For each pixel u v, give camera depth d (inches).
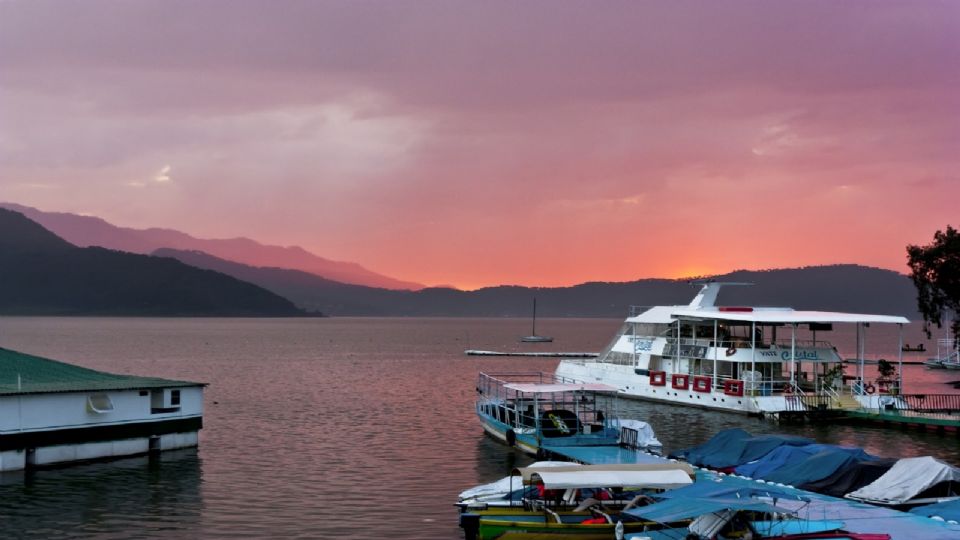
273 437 2652.6
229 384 4603.8
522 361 7450.8
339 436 2687.0
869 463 1675.7
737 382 3063.5
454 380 5017.2
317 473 2089.1
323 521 1644.9
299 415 3218.5
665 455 2162.9
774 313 3250.5
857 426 2859.3
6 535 1524.4
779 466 1795.0
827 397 3006.9
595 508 1488.7
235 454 2319.1
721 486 1398.9
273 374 5433.1
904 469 1615.4
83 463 2070.6
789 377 3299.7
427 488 1932.8
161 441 2258.9
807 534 1342.3
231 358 7362.2
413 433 2753.4
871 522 1408.7
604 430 2240.4
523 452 2335.1
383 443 2549.2
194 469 2089.1
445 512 1720.0
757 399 2992.1
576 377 3848.4
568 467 1523.1
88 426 2076.8
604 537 1425.9
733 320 3228.3
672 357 3432.6
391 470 2129.7
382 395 4045.3
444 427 2903.5
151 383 2282.2
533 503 1515.7
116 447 2140.7
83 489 1844.2
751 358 3085.6
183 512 1694.1
